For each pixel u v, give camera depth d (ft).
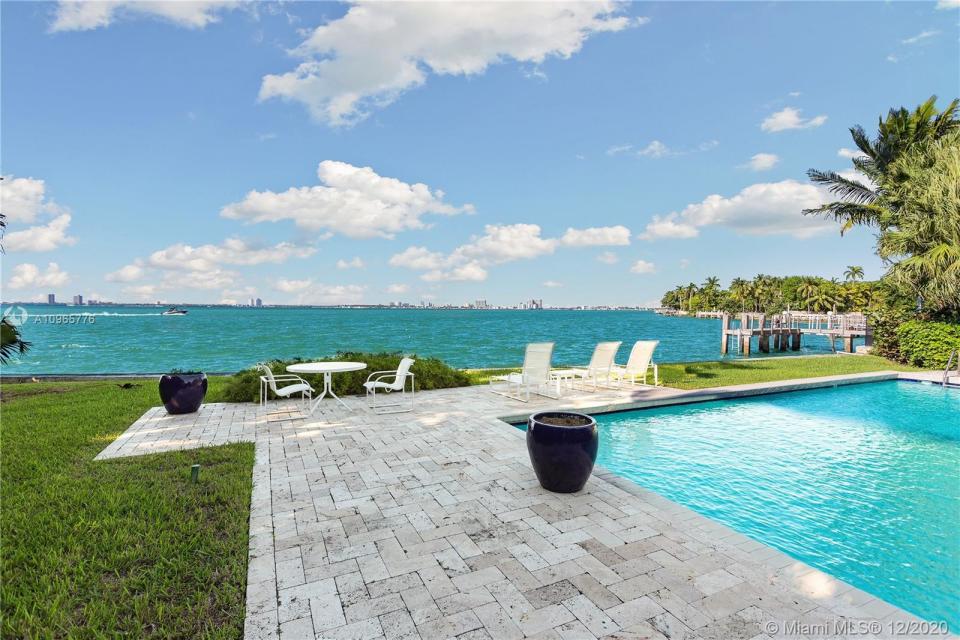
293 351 101.09
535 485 14.76
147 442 20.27
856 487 16.94
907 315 55.57
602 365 33.76
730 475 18.10
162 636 7.70
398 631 7.64
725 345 93.04
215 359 87.15
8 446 19.58
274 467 16.72
